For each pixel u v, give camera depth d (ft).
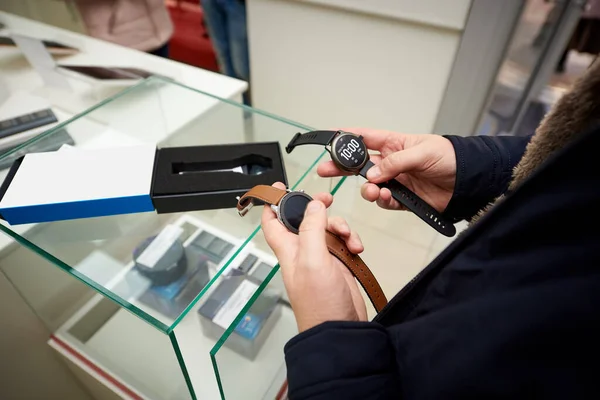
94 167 1.84
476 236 0.99
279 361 1.97
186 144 2.35
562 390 0.70
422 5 3.07
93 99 2.81
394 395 1.02
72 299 2.32
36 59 2.70
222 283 1.65
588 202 0.73
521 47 3.49
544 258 0.78
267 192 1.54
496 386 0.76
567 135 1.00
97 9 3.76
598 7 4.88
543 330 0.70
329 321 1.08
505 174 1.78
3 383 2.32
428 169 1.87
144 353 1.93
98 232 1.80
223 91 2.94
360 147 1.85
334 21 3.58
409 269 3.06
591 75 0.89
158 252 1.72
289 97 4.50
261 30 4.11
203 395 1.65
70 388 2.92
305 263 1.23
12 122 2.40
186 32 9.02
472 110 3.49
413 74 3.51
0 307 2.05
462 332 0.83
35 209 1.63
